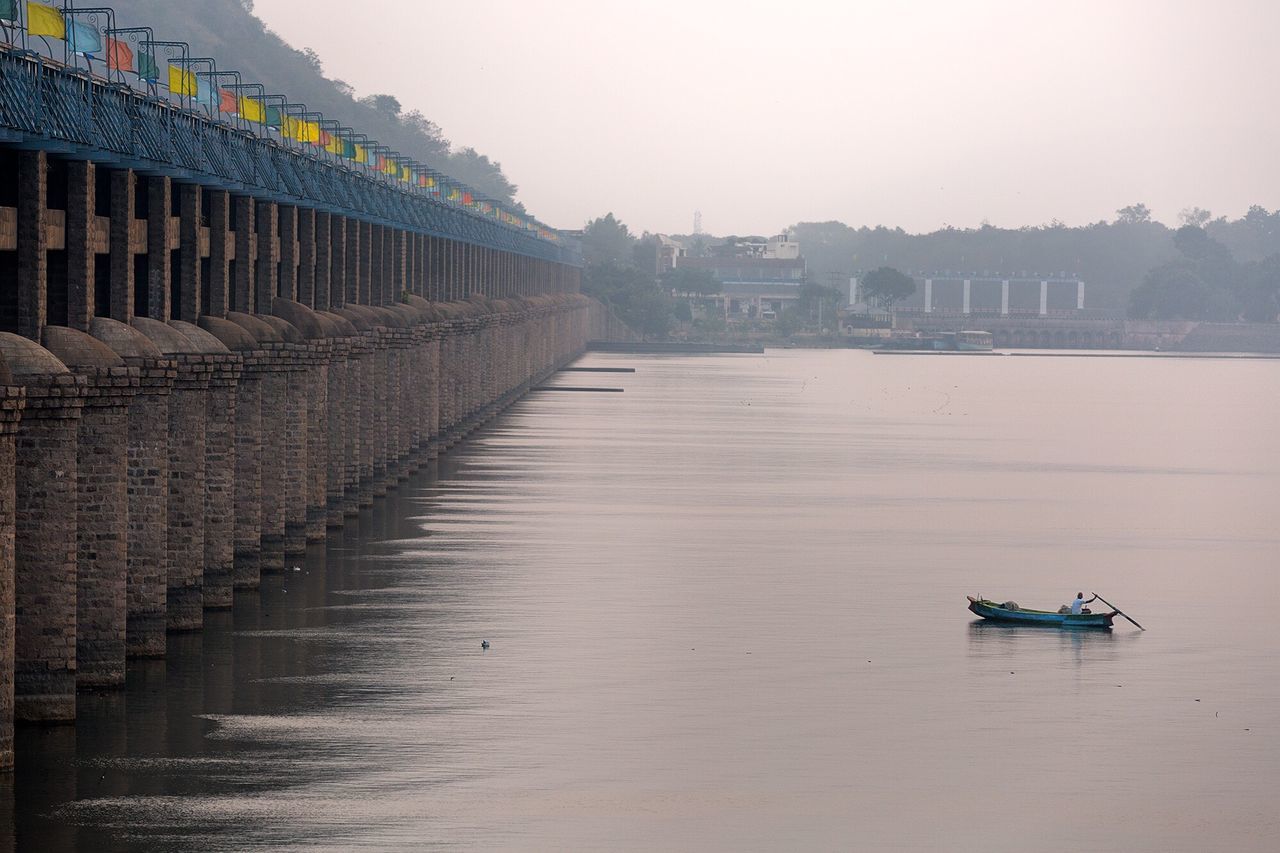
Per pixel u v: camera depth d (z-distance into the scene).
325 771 48.69
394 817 45.09
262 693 56.56
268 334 76.00
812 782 48.88
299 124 95.69
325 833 43.81
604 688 58.75
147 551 59.47
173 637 64.12
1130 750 52.75
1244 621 73.44
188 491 63.84
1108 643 68.31
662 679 60.16
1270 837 45.19
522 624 68.62
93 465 53.34
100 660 54.88
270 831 43.84
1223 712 57.41
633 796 47.25
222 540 68.50
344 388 92.38
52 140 55.44
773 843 43.84
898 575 83.38
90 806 45.34
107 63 62.31
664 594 76.19
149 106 66.62
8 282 57.97
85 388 48.78
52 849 42.34
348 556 84.00
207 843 42.91
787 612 72.81
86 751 49.69
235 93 83.06
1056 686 60.69
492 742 51.91
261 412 74.69
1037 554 91.81
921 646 66.88
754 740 52.91
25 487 49.06
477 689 58.06
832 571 83.94
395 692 57.34
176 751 50.00
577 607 72.50
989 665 63.69
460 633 66.62
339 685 58.06
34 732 50.81
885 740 53.28
